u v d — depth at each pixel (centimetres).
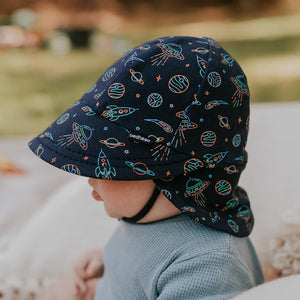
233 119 82
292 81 474
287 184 124
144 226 88
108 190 84
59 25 809
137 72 80
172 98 78
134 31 864
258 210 123
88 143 79
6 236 163
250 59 593
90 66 577
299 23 862
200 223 81
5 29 669
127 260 90
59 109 423
